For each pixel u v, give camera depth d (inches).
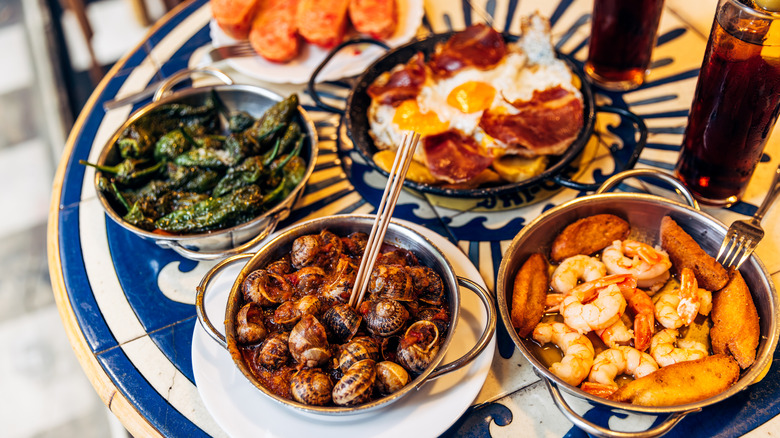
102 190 25.3
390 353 20.3
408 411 20.3
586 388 19.9
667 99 28.5
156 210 24.8
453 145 25.3
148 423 21.5
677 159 26.0
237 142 25.3
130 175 25.5
